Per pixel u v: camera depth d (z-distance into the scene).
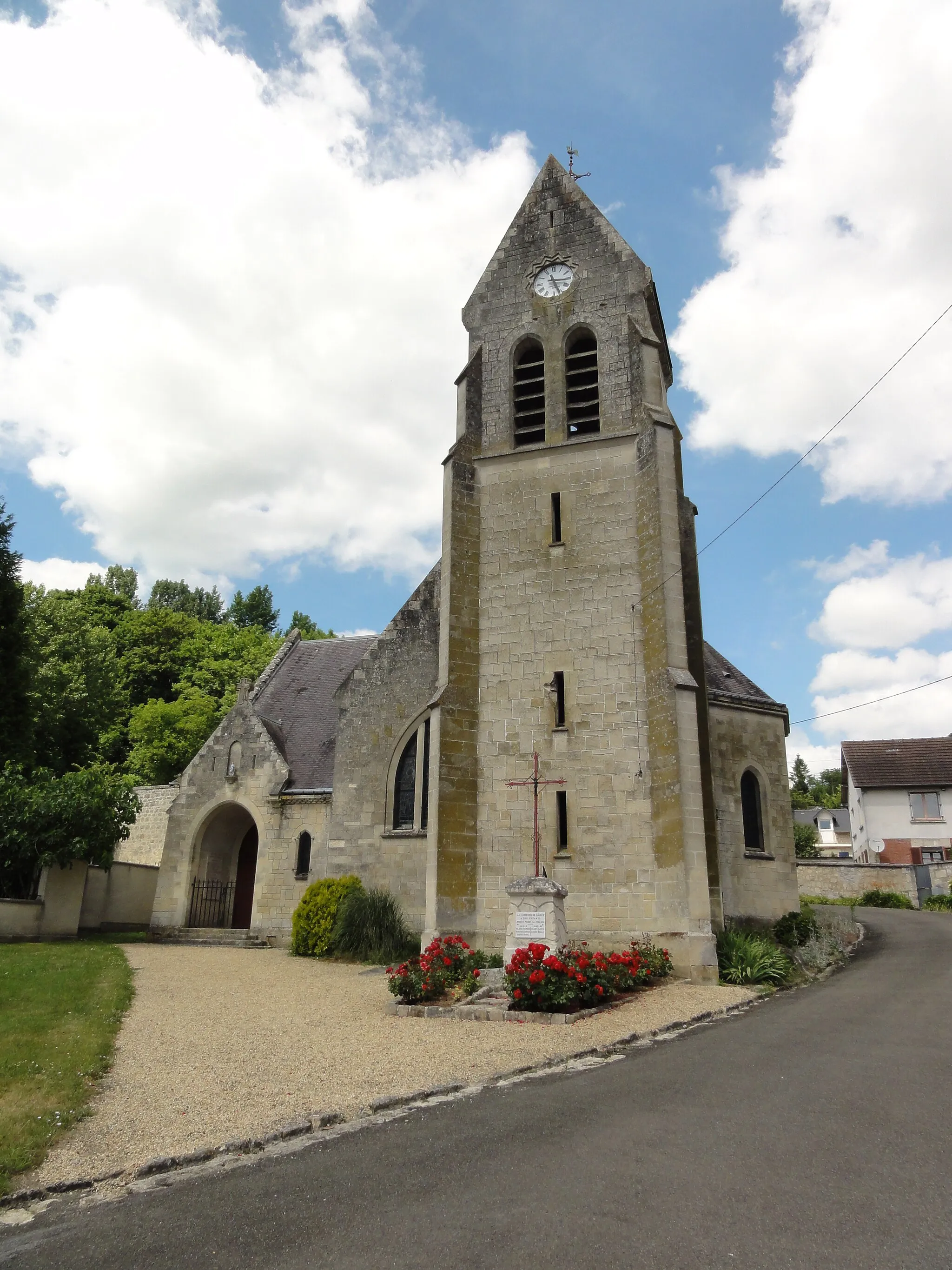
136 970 17.02
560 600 20.62
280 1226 5.78
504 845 19.45
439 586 24.62
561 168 24.08
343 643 30.27
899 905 39.38
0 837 21.16
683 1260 5.09
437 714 20.05
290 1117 8.06
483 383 22.98
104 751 45.00
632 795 18.80
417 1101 8.69
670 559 19.70
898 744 53.88
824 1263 5.01
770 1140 7.11
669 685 18.73
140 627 54.16
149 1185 6.64
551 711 19.97
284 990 15.56
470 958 15.87
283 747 26.02
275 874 23.84
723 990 15.59
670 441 20.61
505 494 21.84
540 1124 7.72
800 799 97.50
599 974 13.80
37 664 32.41
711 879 18.89
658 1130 7.41
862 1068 9.53
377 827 23.14
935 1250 5.14
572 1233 5.48
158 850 35.38
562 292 22.91
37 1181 6.61
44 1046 9.99
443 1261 5.17
